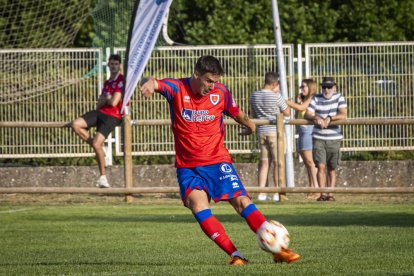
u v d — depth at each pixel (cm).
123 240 2455
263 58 4253
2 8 4459
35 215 3234
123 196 4066
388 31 5484
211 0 5547
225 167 1753
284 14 5403
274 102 3725
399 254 1964
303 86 3847
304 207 3422
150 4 3619
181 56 4250
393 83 4291
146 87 1712
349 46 4284
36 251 2234
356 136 4262
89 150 4266
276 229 1680
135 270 1717
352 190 3584
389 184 4278
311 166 3888
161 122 3781
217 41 5291
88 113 3778
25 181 4281
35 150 4241
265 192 3634
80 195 4122
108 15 4347
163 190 3706
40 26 4503
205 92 1739
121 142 4284
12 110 4241
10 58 4169
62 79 4219
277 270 1614
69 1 4450
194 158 1753
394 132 4262
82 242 2423
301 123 3722
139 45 3638
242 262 1723
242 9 5434
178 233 2617
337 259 1852
